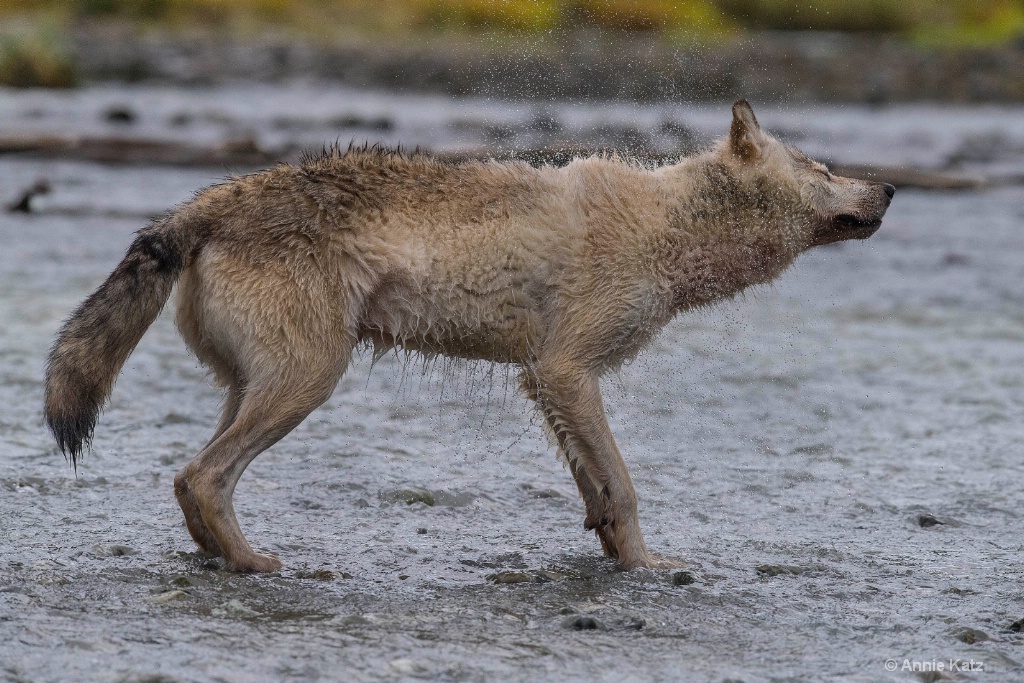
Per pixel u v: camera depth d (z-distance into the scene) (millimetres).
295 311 21188
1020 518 25672
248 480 26484
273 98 116312
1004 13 190750
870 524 25188
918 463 29406
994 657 18078
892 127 105375
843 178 25391
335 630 18109
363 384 35281
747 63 139875
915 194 77875
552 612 19562
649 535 24234
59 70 115250
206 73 130750
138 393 32719
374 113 104000
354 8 175000
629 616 19328
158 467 26797
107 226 57719
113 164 75062
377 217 21922
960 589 21344
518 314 22781
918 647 18500
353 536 23391
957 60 151250
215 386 23188
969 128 107500
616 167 23766
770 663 17656
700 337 42938
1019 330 45156
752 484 27719
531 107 109750
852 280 54594
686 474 28328
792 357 40312
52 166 74000
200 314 21688
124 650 16828
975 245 62781
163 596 19125
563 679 16688
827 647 18422
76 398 20953
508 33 148125
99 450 27609
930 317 47281
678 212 23703
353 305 21750
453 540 23531
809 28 188375
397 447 29531
